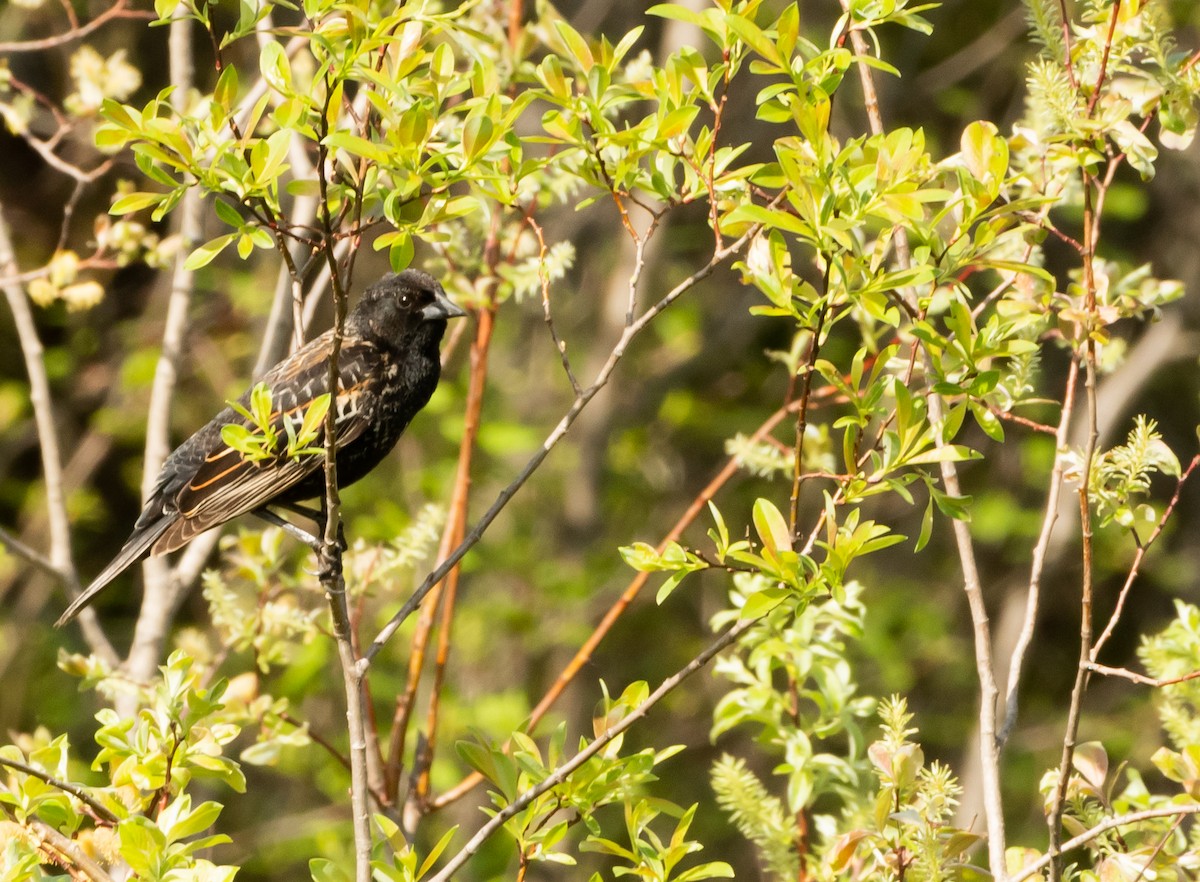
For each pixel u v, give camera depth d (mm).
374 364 10148
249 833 17984
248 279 19469
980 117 21484
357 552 10453
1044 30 7320
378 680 17078
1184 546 21078
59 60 20391
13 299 11742
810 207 6266
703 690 20797
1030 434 20812
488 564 18562
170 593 11039
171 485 10453
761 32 6449
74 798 6688
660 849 6859
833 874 7395
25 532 20328
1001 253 8477
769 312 6555
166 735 6777
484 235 11297
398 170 6426
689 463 22219
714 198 6898
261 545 10461
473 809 17484
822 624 9922
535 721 10188
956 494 7777
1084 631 6781
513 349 20141
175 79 11125
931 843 6770
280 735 9969
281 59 6273
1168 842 7520
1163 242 21203
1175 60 7215
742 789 8180
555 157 7527
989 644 7477
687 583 21453
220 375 19828
